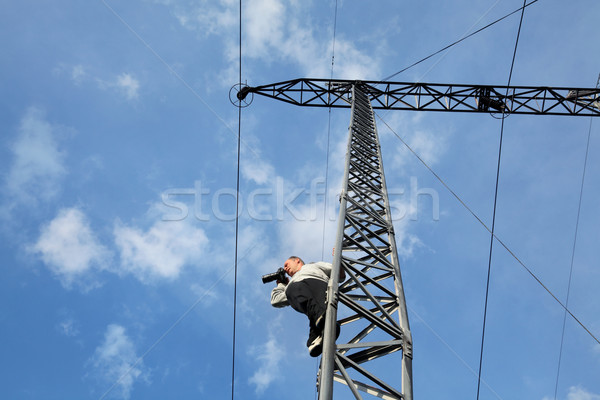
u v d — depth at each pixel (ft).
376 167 48.62
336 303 24.00
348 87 77.82
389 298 29.25
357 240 33.53
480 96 79.87
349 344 24.09
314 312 24.63
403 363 24.26
